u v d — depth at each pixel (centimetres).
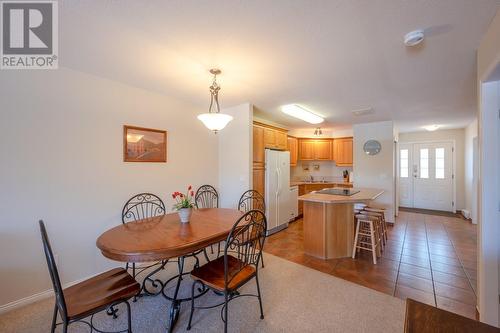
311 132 628
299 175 655
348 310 199
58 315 193
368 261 301
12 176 201
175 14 148
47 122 220
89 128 248
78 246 240
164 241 168
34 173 212
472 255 317
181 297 220
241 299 216
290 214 496
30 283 210
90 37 177
